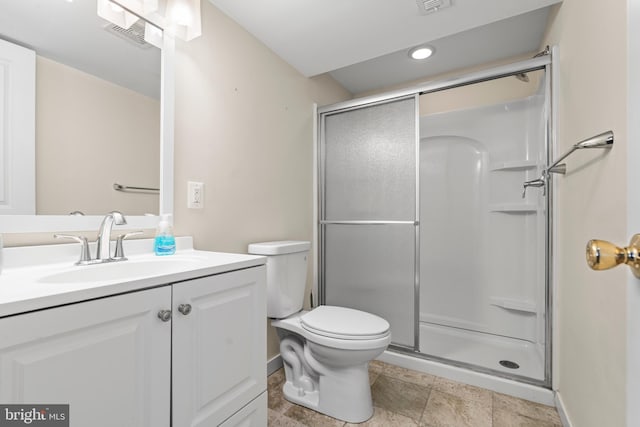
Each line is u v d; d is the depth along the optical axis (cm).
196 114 140
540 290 197
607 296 93
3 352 52
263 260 110
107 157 110
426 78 258
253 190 172
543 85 177
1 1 89
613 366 89
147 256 113
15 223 90
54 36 99
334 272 223
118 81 113
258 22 162
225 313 93
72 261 99
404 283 197
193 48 139
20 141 91
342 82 266
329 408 145
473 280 242
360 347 131
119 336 67
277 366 187
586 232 112
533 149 218
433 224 261
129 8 115
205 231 143
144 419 72
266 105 183
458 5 149
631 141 47
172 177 128
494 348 210
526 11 153
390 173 202
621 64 83
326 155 228
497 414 145
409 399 157
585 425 113
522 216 224
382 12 154
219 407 91
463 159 249
